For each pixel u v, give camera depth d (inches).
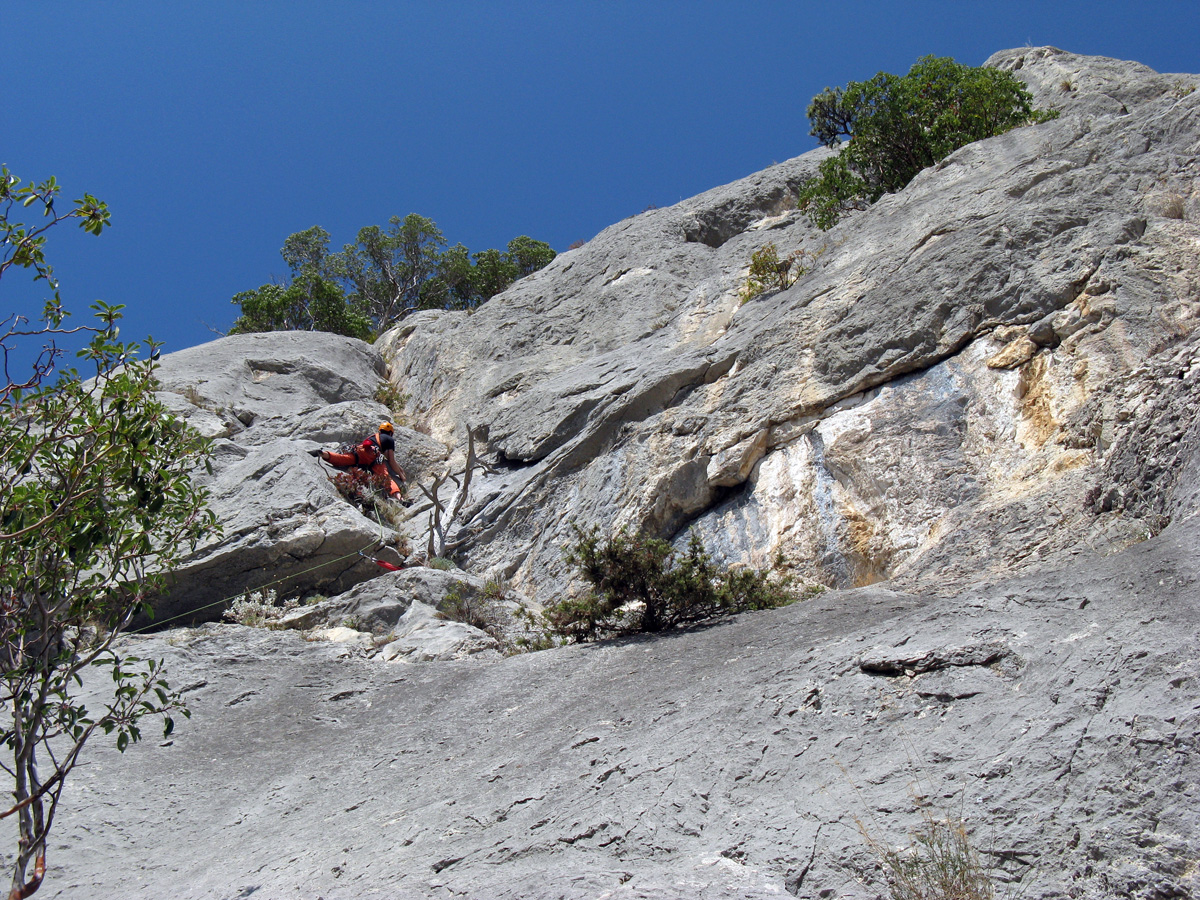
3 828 265.1
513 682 324.5
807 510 453.1
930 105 749.3
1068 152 557.3
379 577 501.0
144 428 233.1
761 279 672.4
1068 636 203.9
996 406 426.9
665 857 173.3
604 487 567.5
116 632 233.5
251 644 401.1
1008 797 162.1
